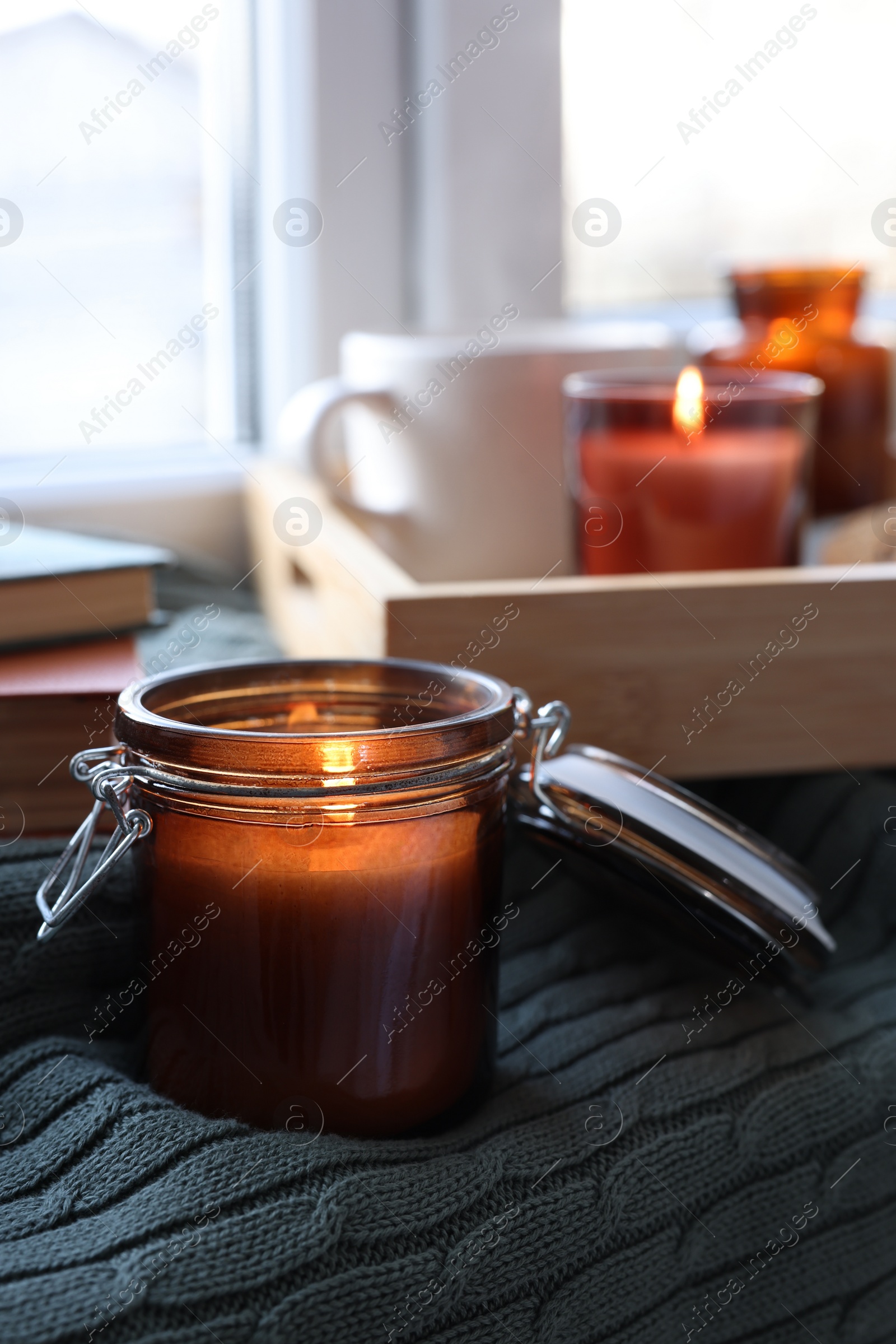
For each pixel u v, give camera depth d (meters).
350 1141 0.60
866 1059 0.65
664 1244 0.61
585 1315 0.60
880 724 0.71
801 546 0.75
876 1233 0.64
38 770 0.66
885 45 1.00
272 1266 0.57
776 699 0.70
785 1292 0.63
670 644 0.69
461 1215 0.59
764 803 0.73
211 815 0.59
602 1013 0.65
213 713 0.63
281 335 0.93
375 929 0.59
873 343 0.83
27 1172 0.59
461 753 0.59
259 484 0.87
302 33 0.90
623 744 0.69
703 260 1.00
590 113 0.96
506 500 0.78
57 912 0.60
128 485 0.90
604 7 0.95
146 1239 0.57
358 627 0.70
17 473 0.90
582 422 0.74
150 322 0.92
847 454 0.83
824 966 0.64
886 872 0.71
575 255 0.98
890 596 0.70
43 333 0.89
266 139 0.92
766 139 0.99
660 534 0.73
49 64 0.87
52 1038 0.63
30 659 0.69
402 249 0.93
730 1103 0.63
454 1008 0.61
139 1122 0.60
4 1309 0.53
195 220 0.91
